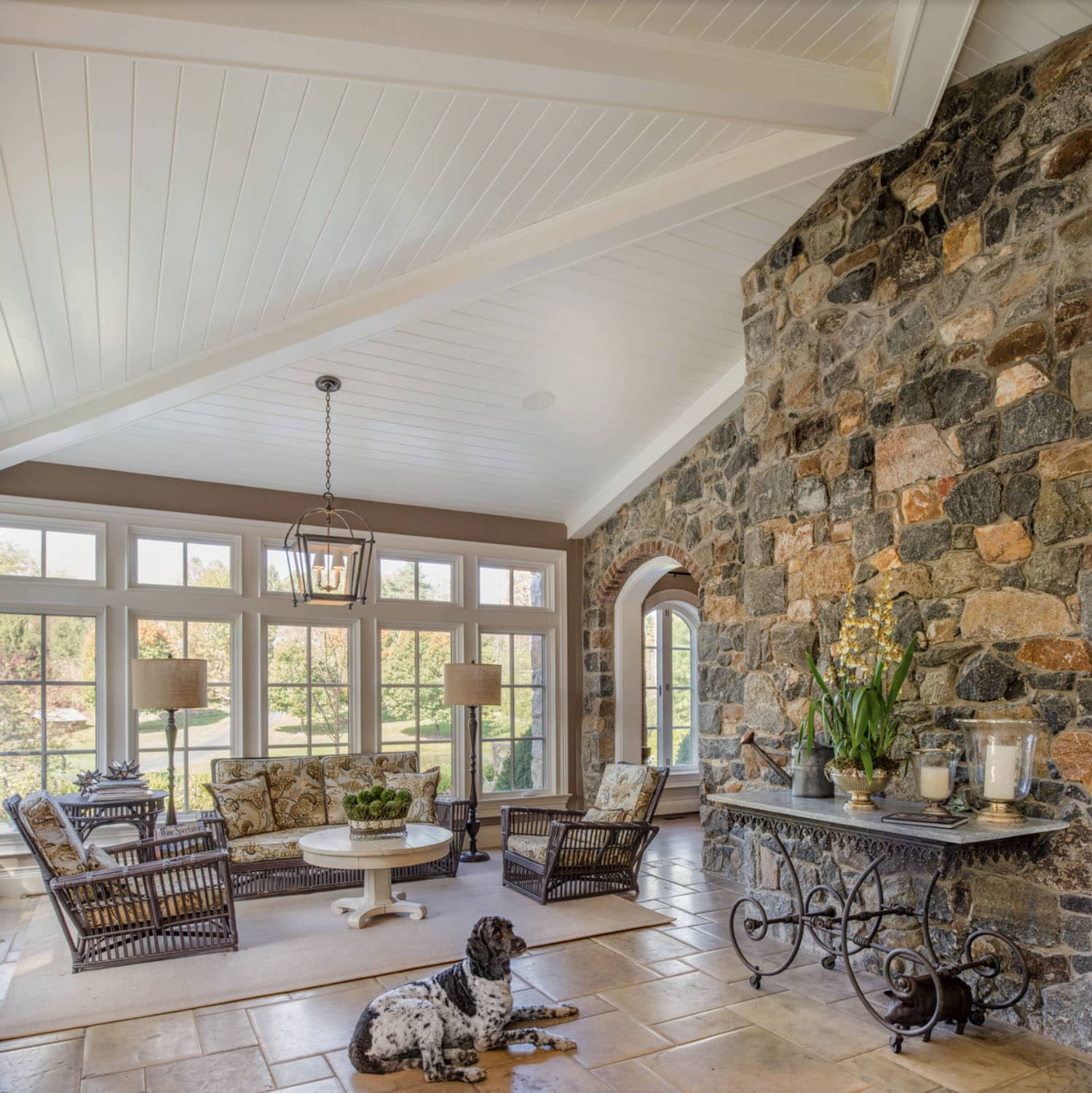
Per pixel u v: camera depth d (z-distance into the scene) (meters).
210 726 6.01
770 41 3.09
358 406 5.54
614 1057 2.88
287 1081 2.71
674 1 2.79
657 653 8.37
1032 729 3.00
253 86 2.70
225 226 3.40
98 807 4.82
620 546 7.22
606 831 4.85
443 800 5.60
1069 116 3.17
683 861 5.94
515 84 2.80
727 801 3.78
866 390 4.00
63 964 3.77
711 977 3.63
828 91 3.28
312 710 6.42
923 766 3.20
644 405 6.04
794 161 3.64
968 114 3.57
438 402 5.62
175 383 4.48
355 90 2.83
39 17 2.21
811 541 4.27
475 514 7.28
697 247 4.57
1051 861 3.00
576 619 7.70
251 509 6.29
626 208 3.85
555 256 4.02
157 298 3.81
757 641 4.61
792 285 4.51
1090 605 2.96
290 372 5.09
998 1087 2.65
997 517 3.33
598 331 5.17
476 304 4.77
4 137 2.63
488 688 6.05
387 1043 2.76
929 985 3.01
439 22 2.56
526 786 7.39
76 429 4.80
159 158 2.93
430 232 3.82
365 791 4.65
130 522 5.80
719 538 6.00
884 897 3.61
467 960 2.99
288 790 5.44
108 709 5.62
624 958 3.87
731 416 5.95
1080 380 3.06
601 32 2.81
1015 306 3.32
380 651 6.74
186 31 2.33
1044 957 3.01
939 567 3.56
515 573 7.54
